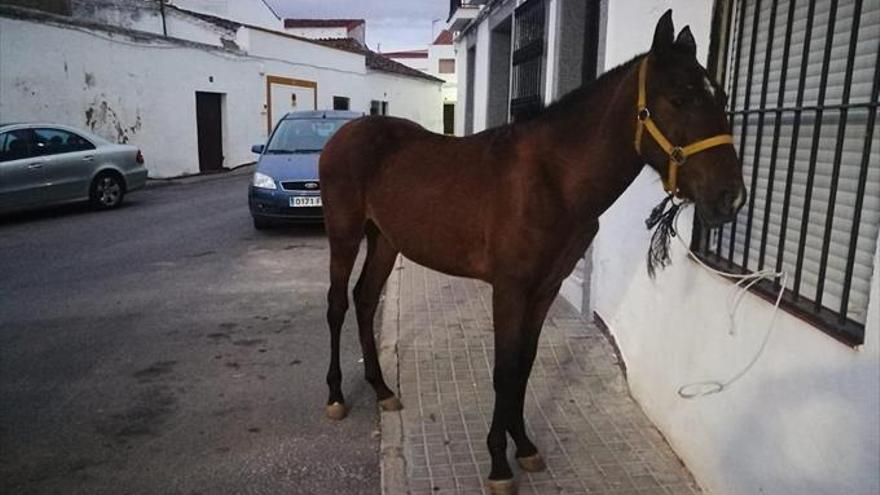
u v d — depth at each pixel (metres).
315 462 3.23
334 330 3.73
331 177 3.63
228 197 12.61
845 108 2.02
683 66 2.22
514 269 2.75
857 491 1.87
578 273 5.36
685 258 3.08
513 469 3.08
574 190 2.62
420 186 3.13
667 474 3.02
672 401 3.20
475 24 10.30
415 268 6.75
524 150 2.74
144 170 11.52
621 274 4.14
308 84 22.27
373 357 3.79
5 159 9.33
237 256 7.65
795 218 2.41
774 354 2.31
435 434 3.41
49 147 9.94
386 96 28.47
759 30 2.68
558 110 2.70
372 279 3.83
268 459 3.25
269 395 3.98
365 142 3.50
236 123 18.38
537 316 2.98
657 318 3.43
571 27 5.50
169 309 5.65
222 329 5.17
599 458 3.16
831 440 1.99
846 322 2.03
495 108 9.31
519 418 3.04
